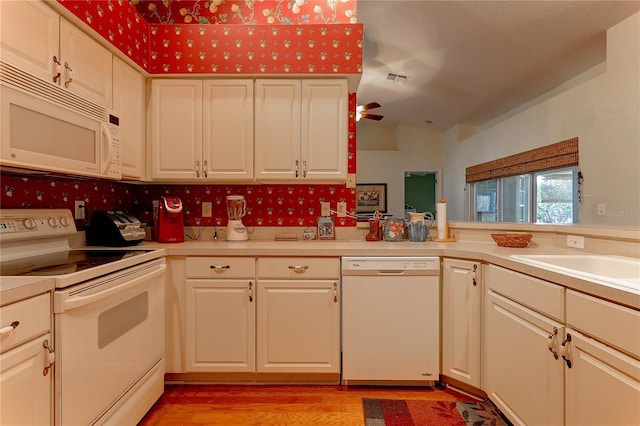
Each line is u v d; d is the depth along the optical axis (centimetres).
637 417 86
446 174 453
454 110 398
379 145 471
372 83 379
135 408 152
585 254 164
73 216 193
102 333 129
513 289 145
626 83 184
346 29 218
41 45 137
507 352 150
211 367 193
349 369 190
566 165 237
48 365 104
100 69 174
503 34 252
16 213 153
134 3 244
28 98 121
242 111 219
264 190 248
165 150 219
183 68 217
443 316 191
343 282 189
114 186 230
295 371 194
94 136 156
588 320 104
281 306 192
